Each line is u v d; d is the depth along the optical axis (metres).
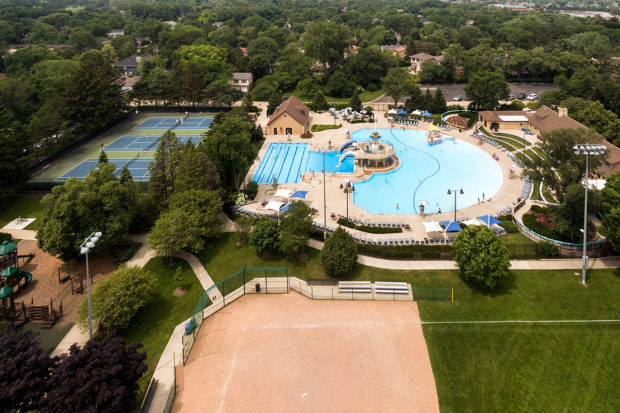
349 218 65.19
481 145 99.19
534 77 167.62
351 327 41.50
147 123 122.81
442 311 43.88
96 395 28.50
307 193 75.38
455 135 107.31
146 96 131.62
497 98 121.50
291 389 34.22
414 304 45.06
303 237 53.53
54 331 43.34
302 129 110.12
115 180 55.62
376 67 155.12
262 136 107.56
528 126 108.75
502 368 36.69
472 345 39.19
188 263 54.28
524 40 192.50
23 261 55.22
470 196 73.25
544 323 41.75
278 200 72.56
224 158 70.62
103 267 53.81
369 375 35.66
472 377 35.81
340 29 159.50
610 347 38.56
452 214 66.25
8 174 71.50
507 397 34.06
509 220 62.00
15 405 28.03
